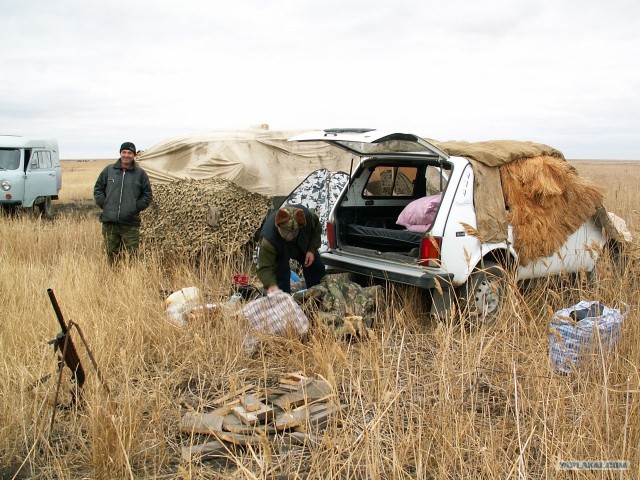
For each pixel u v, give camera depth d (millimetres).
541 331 5434
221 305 6121
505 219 6387
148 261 8250
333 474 3523
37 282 7305
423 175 7910
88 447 4035
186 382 5121
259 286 7527
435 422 3947
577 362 4680
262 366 5387
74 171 54062
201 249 8414
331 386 4094
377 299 6250
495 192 6414
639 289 5906
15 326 5668
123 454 3736
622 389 4348
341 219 7367
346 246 7219
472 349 4965
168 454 3996
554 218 6664
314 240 6488
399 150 6961
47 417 4305
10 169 15844
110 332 5594
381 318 6188
